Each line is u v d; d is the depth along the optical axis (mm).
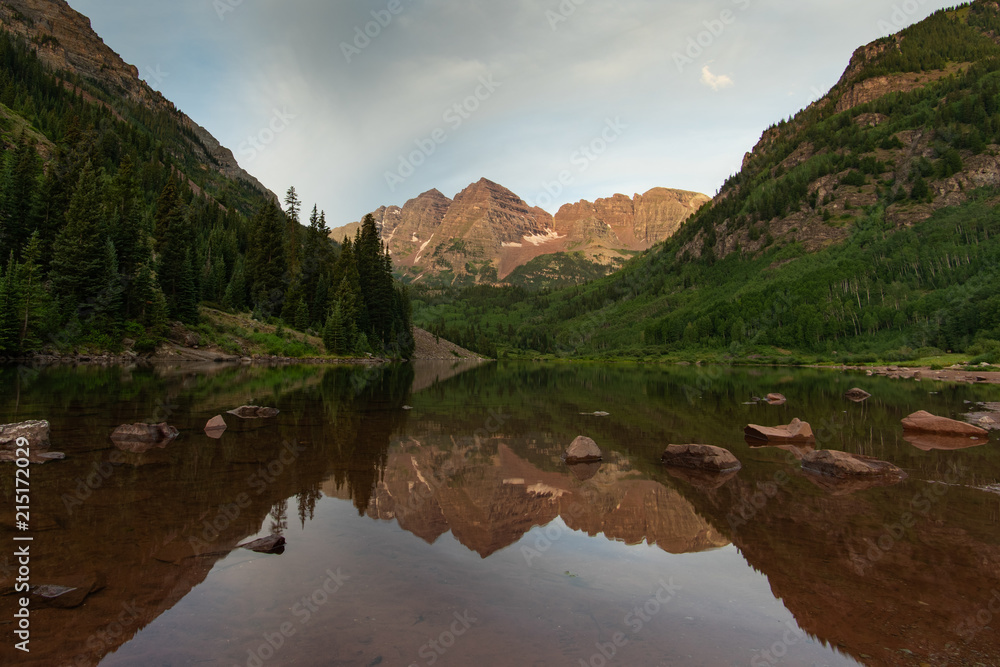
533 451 13953
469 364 114312
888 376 62531
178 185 133750
